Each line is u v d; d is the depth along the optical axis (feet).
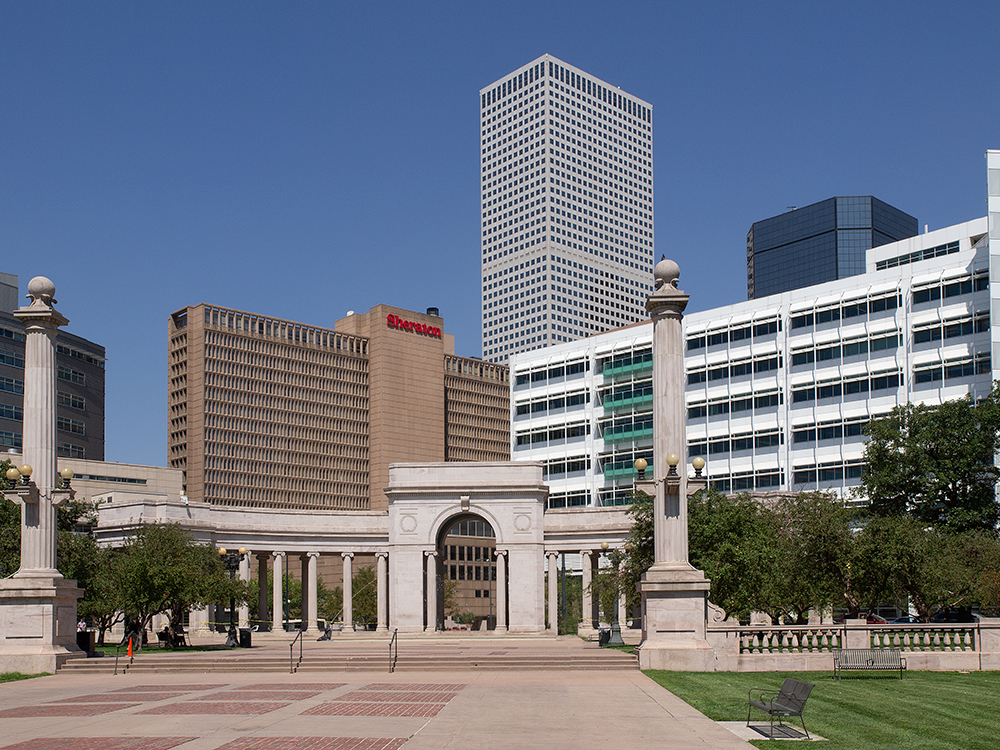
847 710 96.43
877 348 409.49
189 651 197.16
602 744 76.74
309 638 267.18
